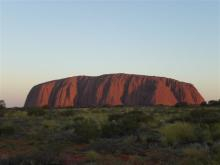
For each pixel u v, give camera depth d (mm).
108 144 17250
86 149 16781
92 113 44469
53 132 23953
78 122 27844
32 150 16172
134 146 16891
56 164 12609
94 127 21672
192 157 13562
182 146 16578
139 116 26766
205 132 17875
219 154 12852
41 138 21266
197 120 23750
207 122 23125
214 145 15586
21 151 16938
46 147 16594
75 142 19547
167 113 37688
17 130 25156
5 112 44219
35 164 12406
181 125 18453
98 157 13828
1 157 13844
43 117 37750
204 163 12352
